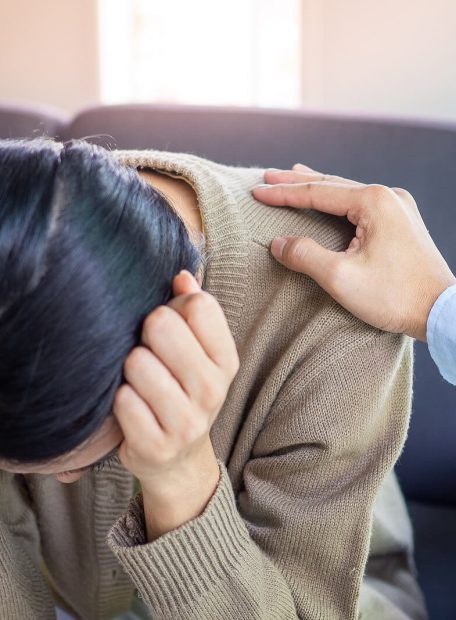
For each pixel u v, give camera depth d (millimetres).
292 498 628
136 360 427
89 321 397
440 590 969
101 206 417
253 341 617
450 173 1043
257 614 566
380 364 602
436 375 1067
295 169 744
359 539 617
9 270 392
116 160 472
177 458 485
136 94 1849
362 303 582
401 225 601
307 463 612
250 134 1104
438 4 1490
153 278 432
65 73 1802
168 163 645
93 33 1745
